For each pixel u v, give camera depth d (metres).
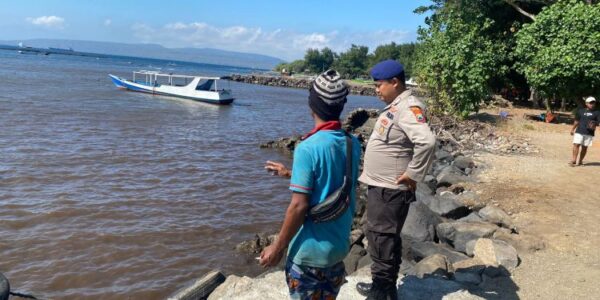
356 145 2.64
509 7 25.66
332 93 2.48
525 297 4.69
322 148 2.43
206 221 9.89
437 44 18.78
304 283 2.57
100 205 10.43
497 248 5.63
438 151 13.35
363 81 101.88
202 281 5.24
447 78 18.30
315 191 2.47
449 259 5.79
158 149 16.91
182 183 12.66
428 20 24.84
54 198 10.68
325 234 2.51
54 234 8.80
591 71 16.88
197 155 16.44
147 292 7.03
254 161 16.16
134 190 11.73
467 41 17.80
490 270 5.15
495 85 28.52
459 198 8.73
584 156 12.37
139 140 18.31
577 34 17.20
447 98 18.62
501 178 10.41
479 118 19.69
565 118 21.77
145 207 10.53
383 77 3.64
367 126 20.81
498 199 8.66
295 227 2.42
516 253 5.60
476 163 12.01
